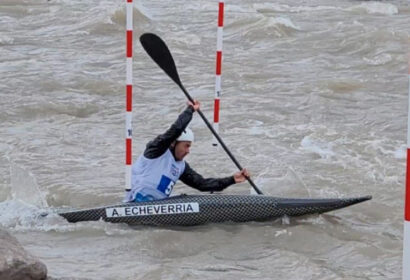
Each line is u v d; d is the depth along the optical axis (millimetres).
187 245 26328
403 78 55219
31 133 40938
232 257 25406
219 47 37188
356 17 81500
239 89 51156
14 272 19219
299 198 29062
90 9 83250
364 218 29266
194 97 48656
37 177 33594
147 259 25125
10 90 49719
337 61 61031
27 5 88125
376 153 37719
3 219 28266
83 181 33281
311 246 26484
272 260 25125
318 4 91938
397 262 25172
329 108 46688
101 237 26891
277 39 69375
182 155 28625
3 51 63188
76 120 43844
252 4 90062
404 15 84062
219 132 41281
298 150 38219
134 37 70688
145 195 28578
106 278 23188
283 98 48812
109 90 50625
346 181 33562
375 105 47750
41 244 26172
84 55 62000
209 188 29141
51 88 50531
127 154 28641
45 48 64875
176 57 61000
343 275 24047
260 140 39906
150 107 46844
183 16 81188
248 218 28234
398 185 33031
